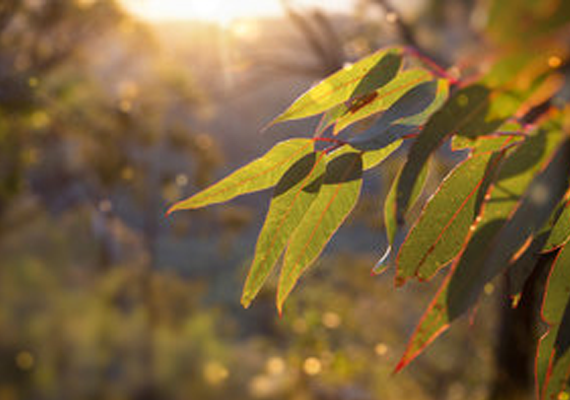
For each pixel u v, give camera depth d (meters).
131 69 7.70
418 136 0.46
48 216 11.20
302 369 4.33
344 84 0.56
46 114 6.88
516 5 0.24
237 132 10.45
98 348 10.35
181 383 9.45
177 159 8.12
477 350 4.70
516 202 0.47
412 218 3.89
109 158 7.88
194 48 6.59
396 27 3.58
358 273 5.40
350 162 0.62
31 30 7.02
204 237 9.43
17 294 11.48
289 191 0.63
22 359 10.12
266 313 6.32
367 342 4.94
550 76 0.28
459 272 0.50
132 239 10.89
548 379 0.64
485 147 0.57
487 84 0.38
